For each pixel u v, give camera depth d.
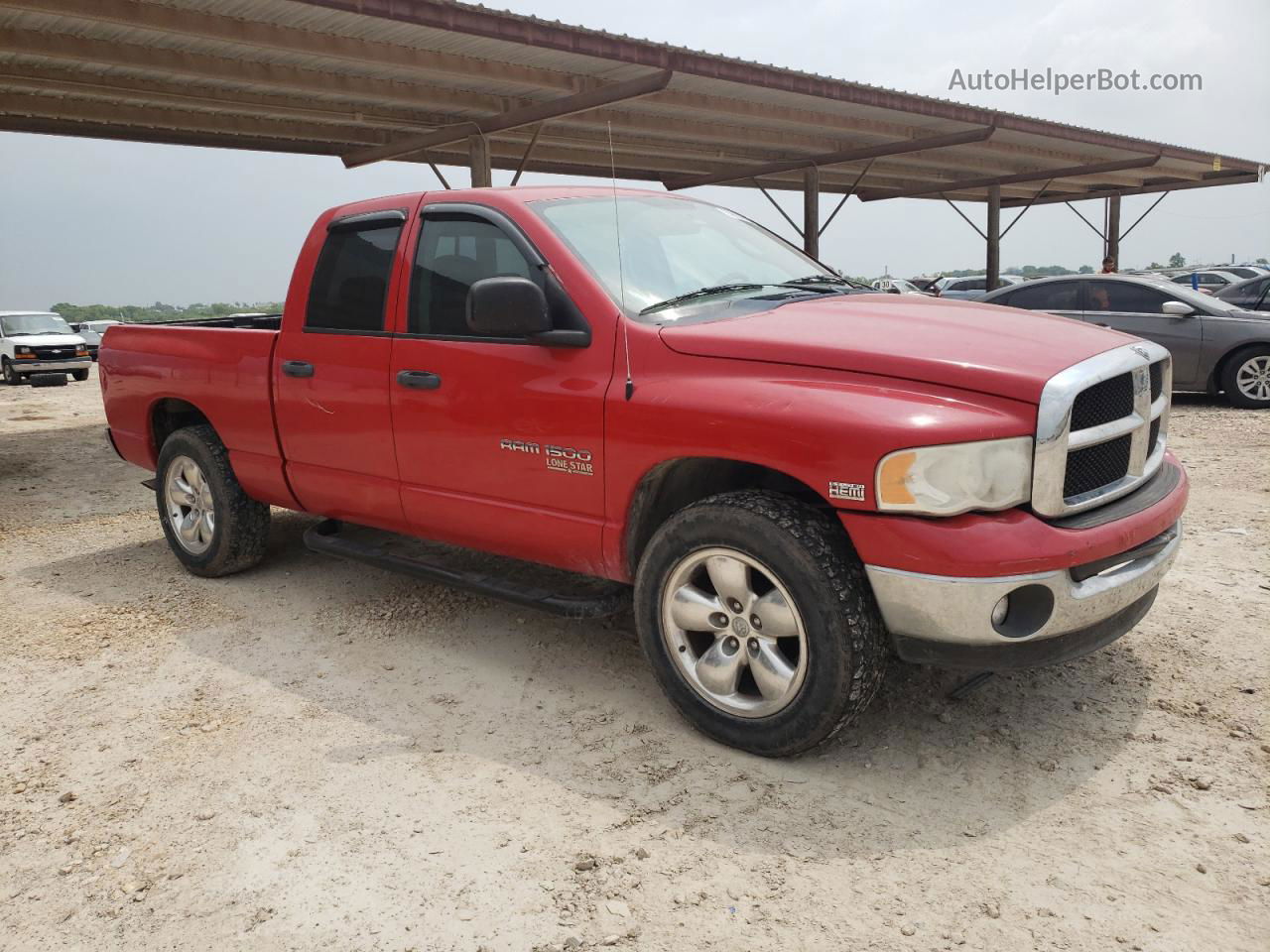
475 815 2.86
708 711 3.21
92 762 3.28
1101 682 3.57
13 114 11.72
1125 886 2.43
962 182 22.70
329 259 4.36
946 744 3.18
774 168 18.00
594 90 11.69
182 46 9.75
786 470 2.87
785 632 2.97
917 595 2.72
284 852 2.72
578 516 3.46
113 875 2.65
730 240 4.22
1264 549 5.00
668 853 2.64
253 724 3.53
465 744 3.32
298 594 4.97
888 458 2.69
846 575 2.86
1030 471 2.72
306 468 4.53
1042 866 2.53
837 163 17.64
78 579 5.43
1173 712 3.32
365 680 3.88
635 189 4.28
